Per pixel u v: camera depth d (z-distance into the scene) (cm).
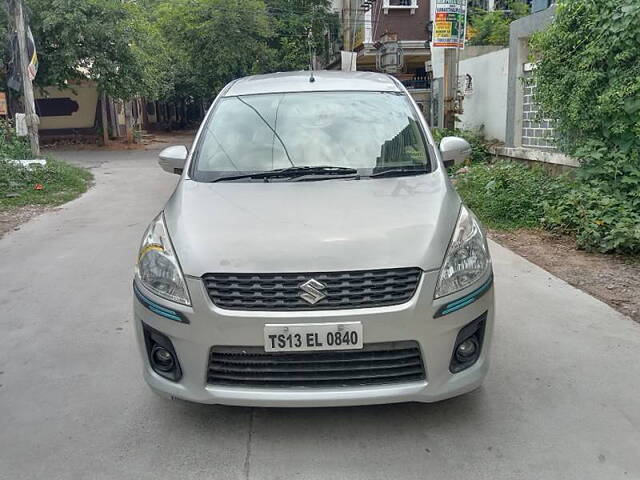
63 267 599
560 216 676
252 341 270
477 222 329
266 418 317
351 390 274
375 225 295
